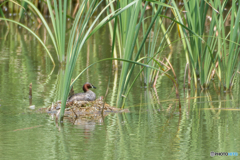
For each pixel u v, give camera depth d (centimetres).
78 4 3375
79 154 814
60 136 936
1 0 3569
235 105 1253
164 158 792
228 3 4169
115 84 1588
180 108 1191
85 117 1126
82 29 1073
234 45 1424
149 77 1600
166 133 962
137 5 1158
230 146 859
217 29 1435
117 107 1240
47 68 1903
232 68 1462
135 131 980
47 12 3700
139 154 816
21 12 3328
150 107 1252
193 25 1445
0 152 827
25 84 1571
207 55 1497
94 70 1878
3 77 1697
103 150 839
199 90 1507
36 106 1238
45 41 2722
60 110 1077
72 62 1073
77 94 1283
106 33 3136
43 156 802
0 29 3291
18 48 2450
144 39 1211
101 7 3859
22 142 891
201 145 868
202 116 1125
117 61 1978
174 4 1452
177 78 1722
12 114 1147
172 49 2408
